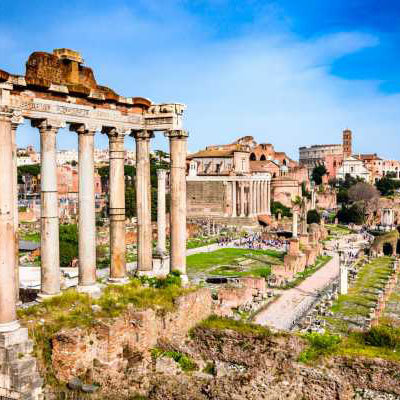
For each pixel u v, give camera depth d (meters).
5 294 24.67
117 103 35.19
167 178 194.62
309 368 25.83
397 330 30.42
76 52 32.47
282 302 64.19
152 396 24.88
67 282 49.66
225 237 137.62
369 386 25.69
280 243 127.88
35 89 29.30
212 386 24.72
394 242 115.19
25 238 124.00
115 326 26.47
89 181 32.72
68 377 24.95
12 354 23.95
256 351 27.86
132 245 111.56
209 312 34.16
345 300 65.12
